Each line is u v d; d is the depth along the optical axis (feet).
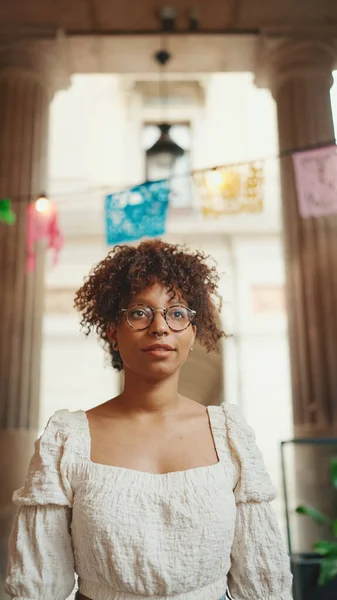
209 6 17.61
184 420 3.92
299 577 11.12
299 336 15.66
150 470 3.63
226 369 29.91
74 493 3.58
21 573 3.51
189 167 31.89
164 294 3.98
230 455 3.81
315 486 14.38
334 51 17.78
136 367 3.89
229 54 18.72
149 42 18.28
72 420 3.82
